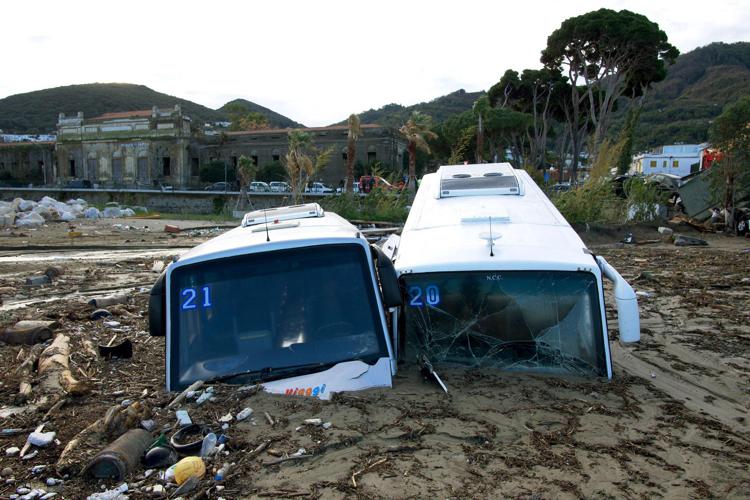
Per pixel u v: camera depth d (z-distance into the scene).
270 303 5.43
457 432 4.76
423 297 6.23
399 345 6.27
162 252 20.75
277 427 4.71
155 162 65.94
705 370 7.23
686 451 4.70
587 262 6.08
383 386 5.34
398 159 63.62
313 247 5.57
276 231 6.20
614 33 47.16
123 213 40.28
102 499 3.91
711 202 25.03
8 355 7.95
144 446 4.49
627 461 4.47
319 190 49.50
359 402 5.08
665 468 4.40
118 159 67.69
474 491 3.98
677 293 11.82
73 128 69.75
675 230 23.59
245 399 5.02
